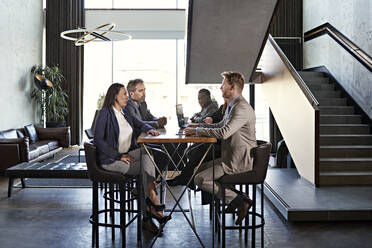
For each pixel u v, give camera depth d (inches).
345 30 320.8
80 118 465.1
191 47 307.9
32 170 210.8
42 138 372.8
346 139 263.1
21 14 378.6
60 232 158.1
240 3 269.6
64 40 457.1
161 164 179.5
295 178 248.1
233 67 325.4
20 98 375.2
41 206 198.4
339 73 326.0
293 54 424.2
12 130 318.0
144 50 537.6
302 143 240.1
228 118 142.8
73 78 459.2
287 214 171.0
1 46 330.3
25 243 145.3
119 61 535.8
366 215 171.6
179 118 189.0
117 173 132.6
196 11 277.1
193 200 209.9
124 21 460.8
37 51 429.4
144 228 159.2
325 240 149.4
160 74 537.0
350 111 299.1
